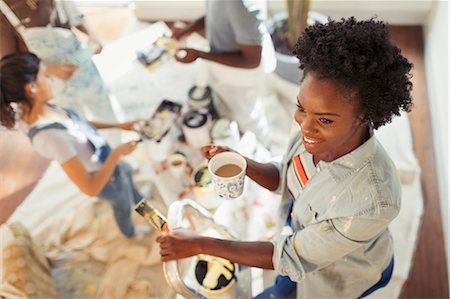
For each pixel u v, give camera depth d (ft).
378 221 3.27
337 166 3.36
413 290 6.21
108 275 6.26
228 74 6.57
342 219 3.36
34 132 5.19
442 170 7.03
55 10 5.55
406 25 9.11
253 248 3.81
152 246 6.47
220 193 4.14
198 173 6.14
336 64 2.78
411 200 6.81
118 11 8.79
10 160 6.51
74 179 5.45
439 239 6.63
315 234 3.51
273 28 7.77
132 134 7.51
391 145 7.37
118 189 6.02
